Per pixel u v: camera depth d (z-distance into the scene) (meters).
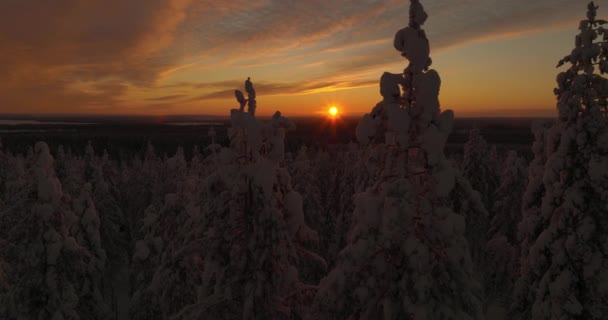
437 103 6.98
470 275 7.05
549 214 12.03
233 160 9.88
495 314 16.09
